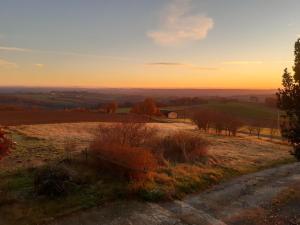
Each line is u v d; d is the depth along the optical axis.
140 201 14.41
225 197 16.02
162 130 42.12
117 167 16.83
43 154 21.89
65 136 32.59
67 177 15.06
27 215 12.16
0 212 12.25
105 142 19.16
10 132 33.12
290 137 15.07
